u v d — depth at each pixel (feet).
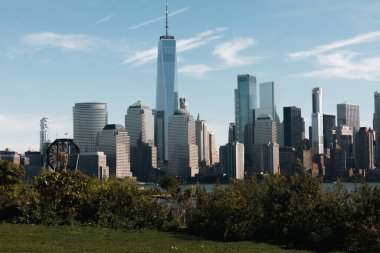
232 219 133.28
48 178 166.09
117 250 111.04
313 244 121.49
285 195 131.44
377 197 119.75
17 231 138.31
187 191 157.99
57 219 159.33
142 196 164.45
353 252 115.65
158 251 110.93
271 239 131.03
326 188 131.64
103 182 179.11
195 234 141.79
